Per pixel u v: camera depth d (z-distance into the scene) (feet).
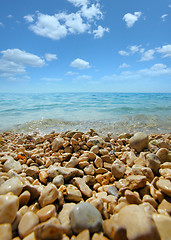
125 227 3.25
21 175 7.31
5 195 4.27
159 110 34.55
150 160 7.50
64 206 4.93
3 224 3.77
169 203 4.71
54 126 21.75
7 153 10.18
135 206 3.84
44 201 4.65
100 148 10.95
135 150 11.07
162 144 11.07
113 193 5.73
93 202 4.74
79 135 12.37
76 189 5.90
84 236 3.48
